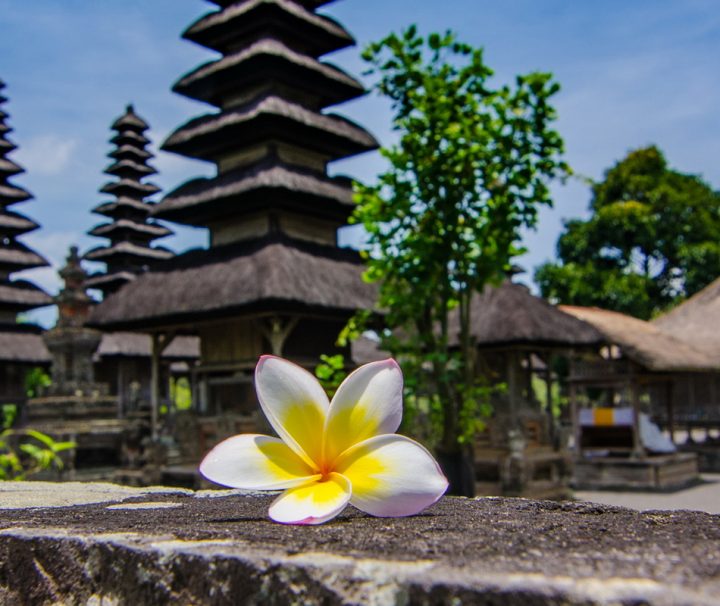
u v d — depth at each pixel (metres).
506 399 17.52
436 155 8.51
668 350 20.64
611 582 1.44
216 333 17.83
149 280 18.44
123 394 31.86
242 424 16.22
